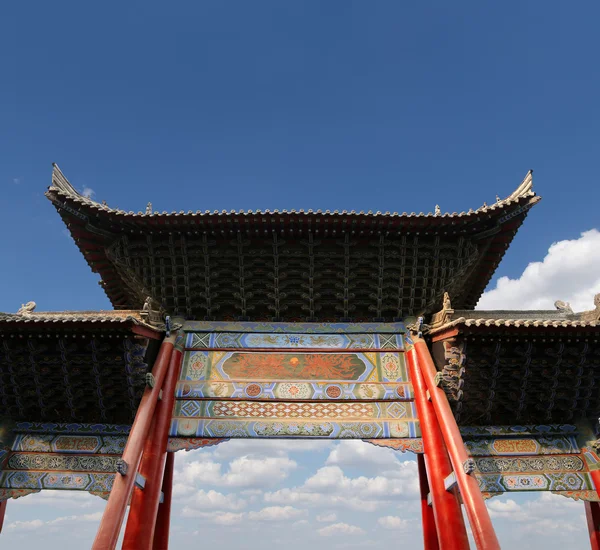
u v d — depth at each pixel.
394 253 17.45
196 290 17.98
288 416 15.16
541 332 14.10
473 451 15.22
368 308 18.09
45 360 14.59
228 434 14.63
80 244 17.89
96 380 14.84
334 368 16.44
